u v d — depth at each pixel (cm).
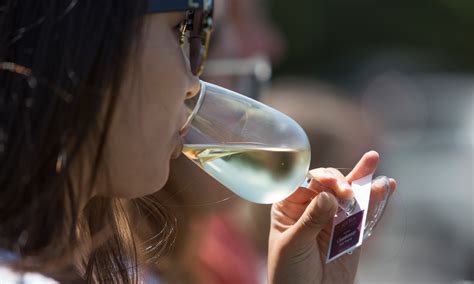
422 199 734
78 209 151
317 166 350
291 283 189
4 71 146
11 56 146
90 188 152
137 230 203
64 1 146
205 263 298
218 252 306
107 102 148
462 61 1767
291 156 180
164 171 160
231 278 308
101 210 183
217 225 311
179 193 228
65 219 152
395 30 1797
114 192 159
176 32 160
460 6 1803
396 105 1126
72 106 143
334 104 370
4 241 146
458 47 1800
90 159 152
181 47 163
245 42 522
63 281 154
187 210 284
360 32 1772
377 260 350
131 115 153
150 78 155
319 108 361
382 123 1027
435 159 855
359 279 358
